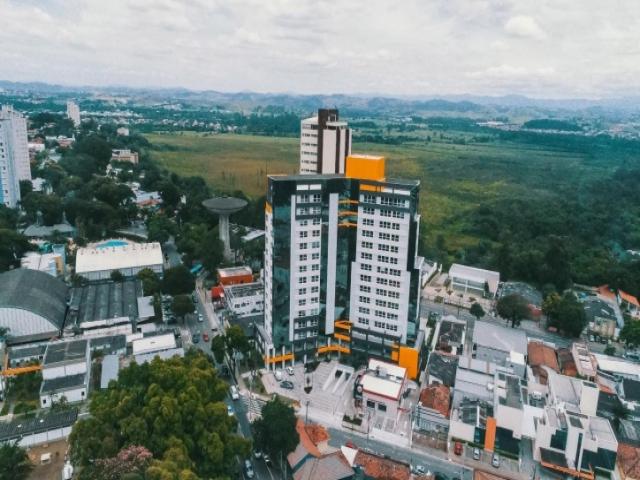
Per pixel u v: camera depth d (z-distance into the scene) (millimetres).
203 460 101812
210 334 173500
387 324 151750
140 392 108812
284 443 110438
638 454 117000
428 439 126125
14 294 165875
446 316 191250
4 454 105562
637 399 141625
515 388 133125
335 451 116938
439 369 151125
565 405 131875
